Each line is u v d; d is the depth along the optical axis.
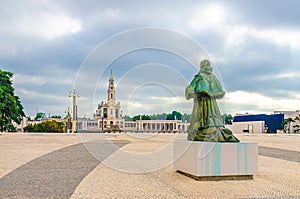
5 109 46.62
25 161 12.62
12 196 7.16
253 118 68.81
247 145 9.03
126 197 7.18
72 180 9.05
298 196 7.30
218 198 7.05
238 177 9.01
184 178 9.21
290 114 73.31
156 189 7.93
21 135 33.75
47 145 20.00
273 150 18.39
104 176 9.67
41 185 8.34
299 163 12.99
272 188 8.05
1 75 48.44
